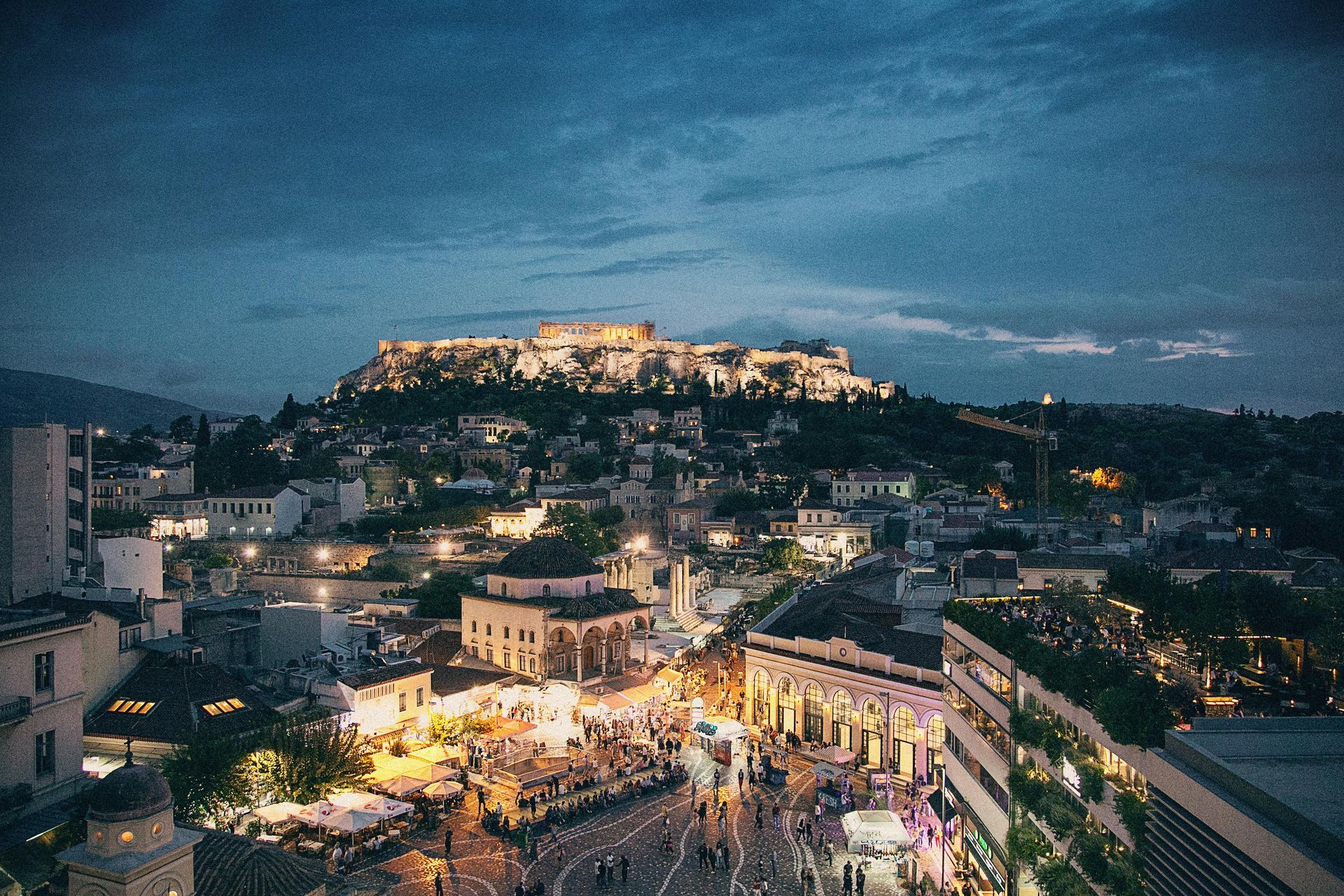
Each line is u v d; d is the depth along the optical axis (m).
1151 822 39.56
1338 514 188.38
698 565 182.62
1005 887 57.38
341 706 82.75
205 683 80.00
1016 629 58.16
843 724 91.38
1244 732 40.19
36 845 56.75
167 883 44.03
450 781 77.19
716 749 89.31
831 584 126.44
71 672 63.34
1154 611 58.47
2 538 95.31
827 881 64.56
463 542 197.50
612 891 62.38
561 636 110.69
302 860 50.44
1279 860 29.92
